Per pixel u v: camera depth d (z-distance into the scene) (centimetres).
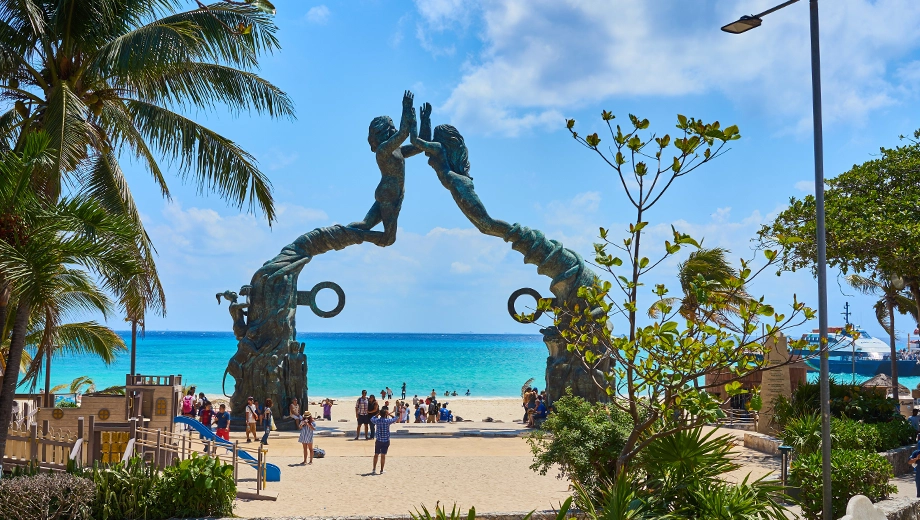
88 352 2517
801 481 1295
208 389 8075
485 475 1920
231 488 1312
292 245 3173
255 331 3030
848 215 2172
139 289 1585
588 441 1212
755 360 875
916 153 2319
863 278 3556
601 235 920
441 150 3189
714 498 909
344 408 5353
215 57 1644
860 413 2089
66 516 1176
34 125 1530
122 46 1473
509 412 5206
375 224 3234
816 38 1072
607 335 912
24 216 1167
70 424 1572
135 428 1504
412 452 2378
